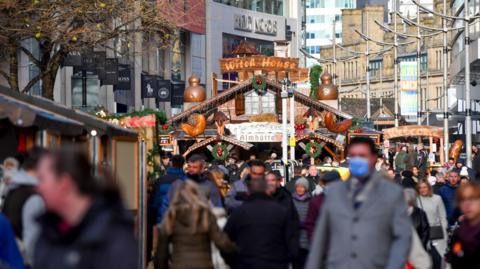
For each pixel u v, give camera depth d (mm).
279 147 73438
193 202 16750
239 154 66875
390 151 79062
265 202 17109
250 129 67250
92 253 8656
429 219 24219
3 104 17672
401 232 13094
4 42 38156
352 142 13570
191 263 16703
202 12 113750
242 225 17031
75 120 21344
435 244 24250
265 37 137125
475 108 107688
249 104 77562
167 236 16859
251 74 84688
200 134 65312
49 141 20125
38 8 36719
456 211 25562
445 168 47500
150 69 95875
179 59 111000
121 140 23469
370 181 13242
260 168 21375
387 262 13070
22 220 14602
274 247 17000
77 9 37656
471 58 87250
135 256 8727
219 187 25953
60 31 38094
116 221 8711
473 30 96062
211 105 77188
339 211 13117
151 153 31641
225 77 124875
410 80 102938
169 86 85750
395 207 13133
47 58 40094
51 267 8750
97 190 8797
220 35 126062
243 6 133500
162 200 24453
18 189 14742
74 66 58469
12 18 37094
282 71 85438
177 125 76062
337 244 13078
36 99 21625
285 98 57062
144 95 85562
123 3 40469
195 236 16750
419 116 102375
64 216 8789
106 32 40656
